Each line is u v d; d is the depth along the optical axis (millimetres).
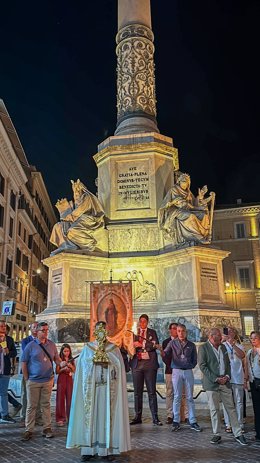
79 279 11148
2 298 32375
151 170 12953
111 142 13453
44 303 56031
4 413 7520
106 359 5160
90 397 5055
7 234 33656
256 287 43531
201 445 5691
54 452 5426
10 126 34156
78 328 10469
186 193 11977
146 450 5430
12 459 5102
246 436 6324
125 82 14438
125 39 14812
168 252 11336
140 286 11570
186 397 6750
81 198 12125
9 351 7871
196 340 9812
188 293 10609
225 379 5906
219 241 45844
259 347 6332
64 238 11617
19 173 37125
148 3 15453
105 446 4945
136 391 7195
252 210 45562
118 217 12688
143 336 7383
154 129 13930
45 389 6406
